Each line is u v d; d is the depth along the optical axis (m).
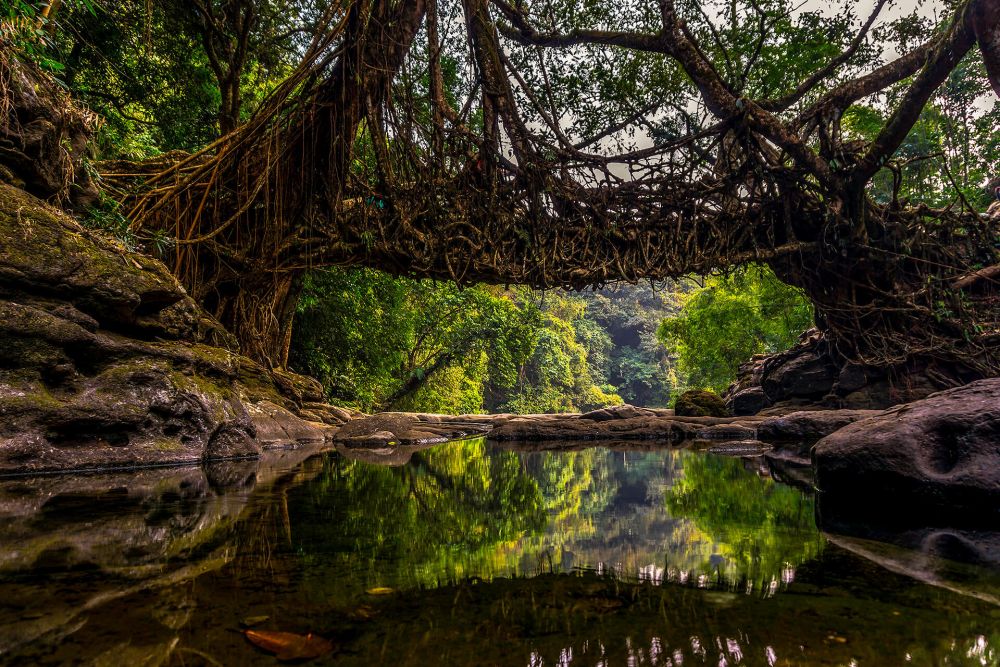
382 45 5.14
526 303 17.81
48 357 2.89
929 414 2.11
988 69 5.61
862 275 7.91
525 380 30.02
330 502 2.03
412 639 0.77
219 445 3.62
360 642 0.75
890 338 7.89
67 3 3.89
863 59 7.02
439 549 1.33
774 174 6.89
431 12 5.53
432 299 15.09
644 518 1.83
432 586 1.03
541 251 6.30
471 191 6.02
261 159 5.76
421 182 5.73
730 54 7.20
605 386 41.19
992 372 7.27
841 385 8.60
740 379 12.16
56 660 0.66
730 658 0.70
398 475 3.06
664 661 0.69
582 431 6.90
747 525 1.71
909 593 1.00
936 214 7.87
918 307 7.62
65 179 3.77
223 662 0.67
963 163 10.49
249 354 6.64
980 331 7.38
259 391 5.87
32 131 3.51
